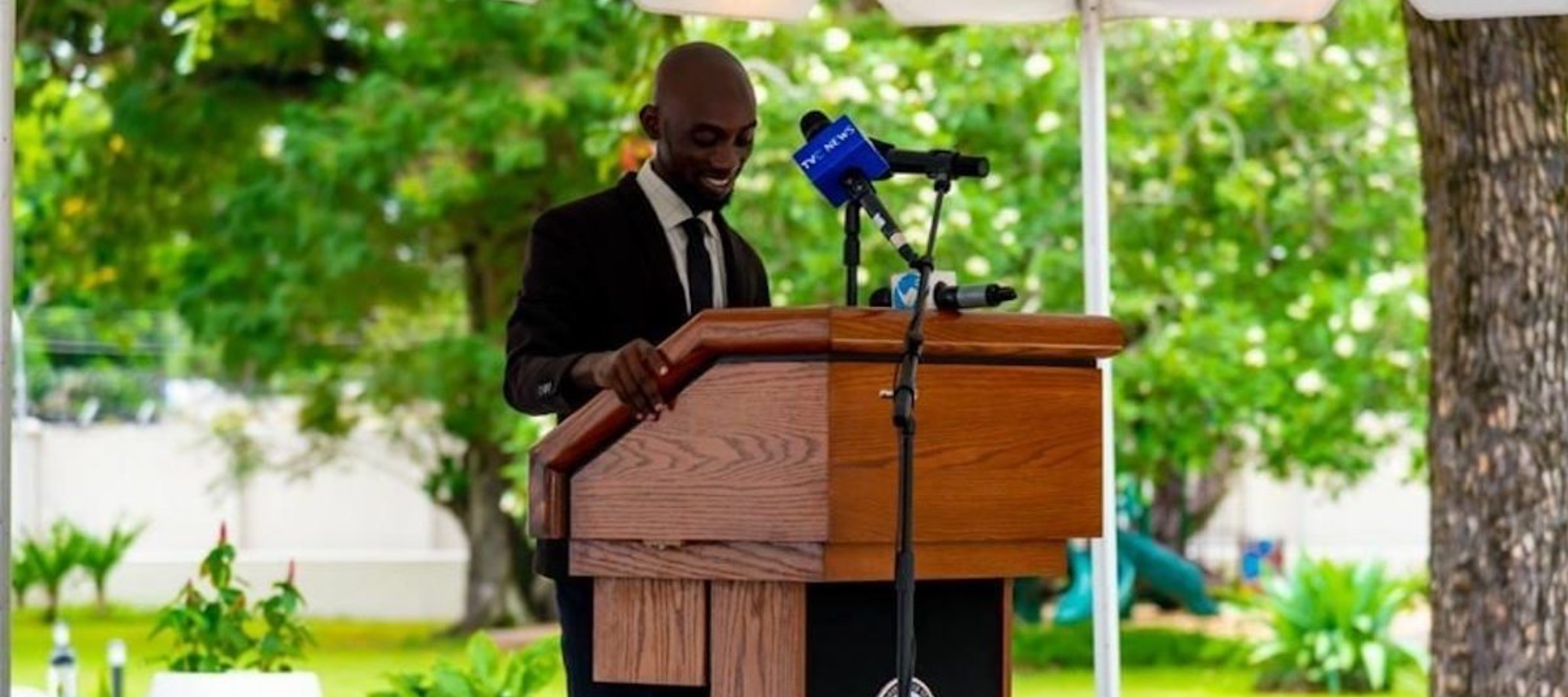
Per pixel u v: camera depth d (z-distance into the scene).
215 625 10.32
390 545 35.28
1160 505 28.44
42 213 26.98
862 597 5.30
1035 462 5.40
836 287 18.38
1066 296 20.06
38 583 31.78
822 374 5.05
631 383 5.26
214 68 24.52
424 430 29.48
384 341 26.91
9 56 6.86
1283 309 20.80
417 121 23.00
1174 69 19.95
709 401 5.24
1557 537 11.21
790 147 18.12
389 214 24.86
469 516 28.47
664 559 5.36
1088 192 8.95
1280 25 20.23
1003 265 19.00
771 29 18.92
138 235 26.25
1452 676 11.38
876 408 5.12
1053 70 19.17
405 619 32.31
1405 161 20.12
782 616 5.21
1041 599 28.11
